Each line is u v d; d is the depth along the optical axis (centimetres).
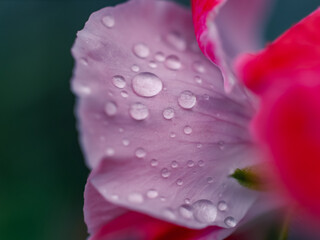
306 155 8
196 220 9
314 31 9
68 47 22
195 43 9
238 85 9
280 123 8
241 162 9
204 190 9
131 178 9
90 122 8
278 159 8
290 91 8
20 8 23
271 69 8
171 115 9
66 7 22
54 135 22
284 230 9
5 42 23
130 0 9
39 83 22
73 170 21
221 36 10
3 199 20
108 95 9
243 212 9
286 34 9
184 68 9
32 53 22
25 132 21
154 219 9
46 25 23
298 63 8
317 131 8
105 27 9
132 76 9
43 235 20
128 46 9
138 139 9
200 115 9
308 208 8
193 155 9
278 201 9
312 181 8
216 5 9
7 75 22
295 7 19
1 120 21
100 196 9
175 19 10
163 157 9
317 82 8
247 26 11
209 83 9
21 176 21
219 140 9
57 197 21
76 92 8
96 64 9
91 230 9
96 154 8
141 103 9
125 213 9
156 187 9
